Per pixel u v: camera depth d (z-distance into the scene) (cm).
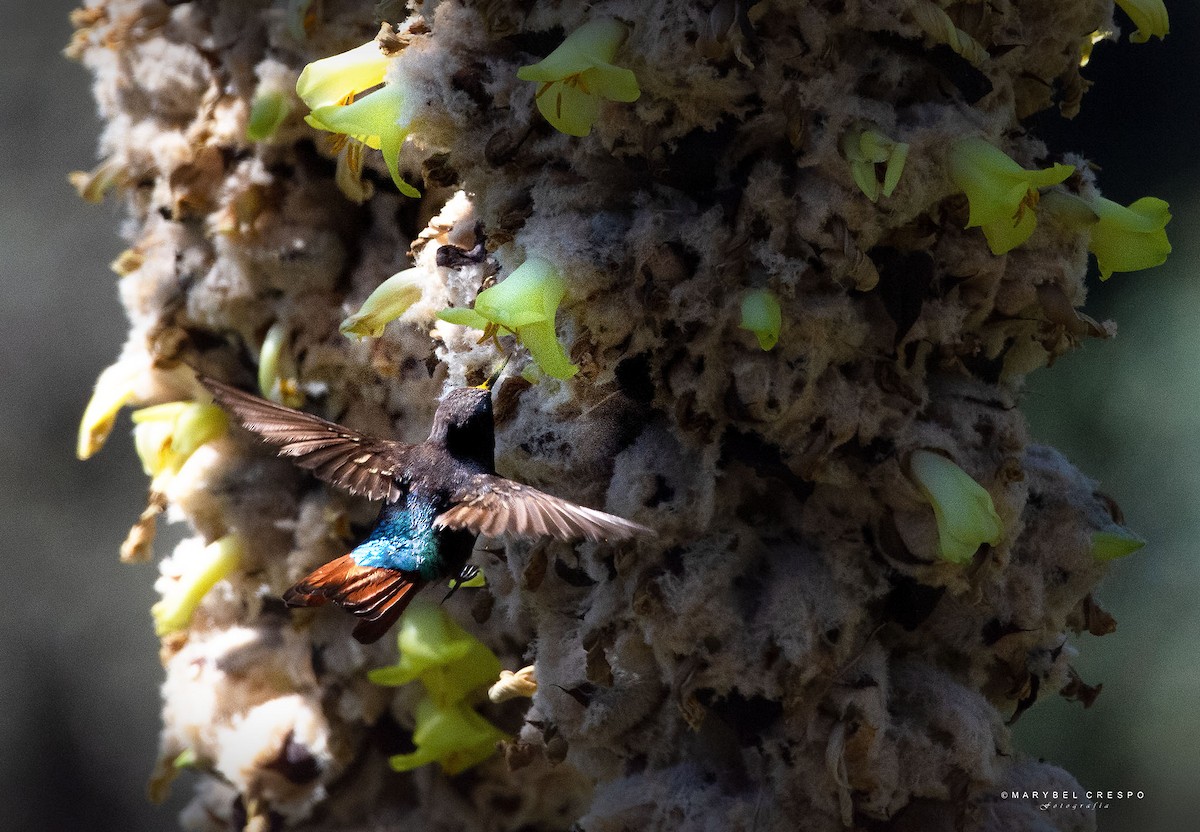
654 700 197
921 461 190
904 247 191
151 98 208
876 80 189
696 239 189
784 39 188
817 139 188
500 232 192
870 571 193
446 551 188
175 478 211
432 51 192
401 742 213
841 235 188
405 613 206
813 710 193
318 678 212
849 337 190
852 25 189
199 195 207
